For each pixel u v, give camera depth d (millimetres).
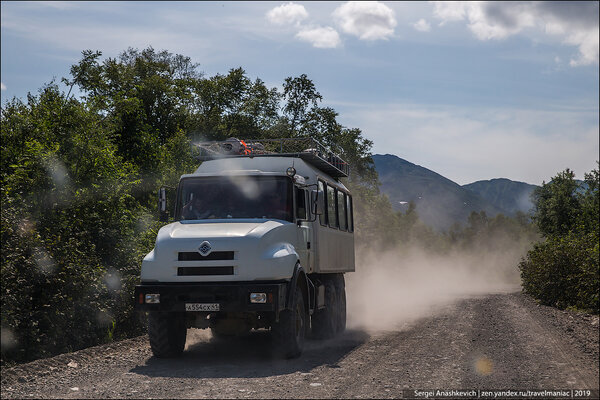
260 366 9508
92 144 18625
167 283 9891
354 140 57344
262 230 10148
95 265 12820
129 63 49062
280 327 10070
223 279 9719
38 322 10477
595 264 20453
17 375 8555
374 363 9633
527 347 10906
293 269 10266
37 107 19375
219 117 46750
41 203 13875
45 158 15094
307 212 11797
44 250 11172
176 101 42125
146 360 10203
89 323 11695
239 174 11289
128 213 16281
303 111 48656
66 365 9523
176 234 10141
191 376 8672
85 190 15375
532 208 69312
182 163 31078
